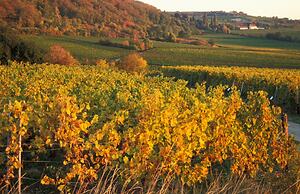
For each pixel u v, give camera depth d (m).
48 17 125.25
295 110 30.17
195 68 51.84
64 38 107.75
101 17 145.00
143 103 7.86
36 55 46.75
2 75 19.73
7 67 26.02
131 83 17.31
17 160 6.54
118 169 7.18
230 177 8.90
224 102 9.64
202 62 80.88
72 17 138.62
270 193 8.80
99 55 84.69
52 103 7.09
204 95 11.63
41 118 6.98
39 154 8.64
